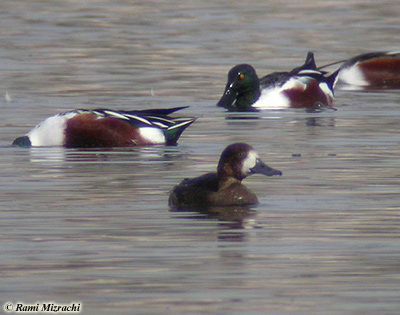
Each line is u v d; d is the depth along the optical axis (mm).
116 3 39781
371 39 30859
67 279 8875
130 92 21828
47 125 16469
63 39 30500
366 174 13688
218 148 16016
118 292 8531
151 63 26078
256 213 11422
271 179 13391
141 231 10586
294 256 9602
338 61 26969
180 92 22094
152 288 8625
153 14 36438
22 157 15250
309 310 8078
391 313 7996
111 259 9492
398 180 13258
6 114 19047
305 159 14844
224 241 10156
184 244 10039
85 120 16359
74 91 21797
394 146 15945
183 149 16000
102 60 26516
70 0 40594
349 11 37281
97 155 15484
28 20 34781
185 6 38812
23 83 22828
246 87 21391
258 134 17375
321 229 10641
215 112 20125
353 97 22906
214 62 26328
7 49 28453
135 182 13289
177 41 30062
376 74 25891
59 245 10000
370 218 11133
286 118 19484
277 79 21953
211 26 33344
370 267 9242
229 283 8766
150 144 16484
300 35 31578
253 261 9430
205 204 11781
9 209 11617
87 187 12945
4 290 8586
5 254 9664
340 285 8719
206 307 8148
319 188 12789
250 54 27703
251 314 7973
